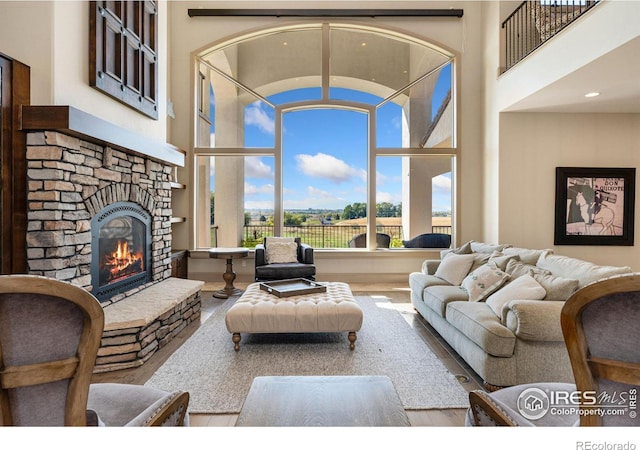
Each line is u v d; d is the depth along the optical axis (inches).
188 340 127.5
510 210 205.6
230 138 237.1
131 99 137.3
